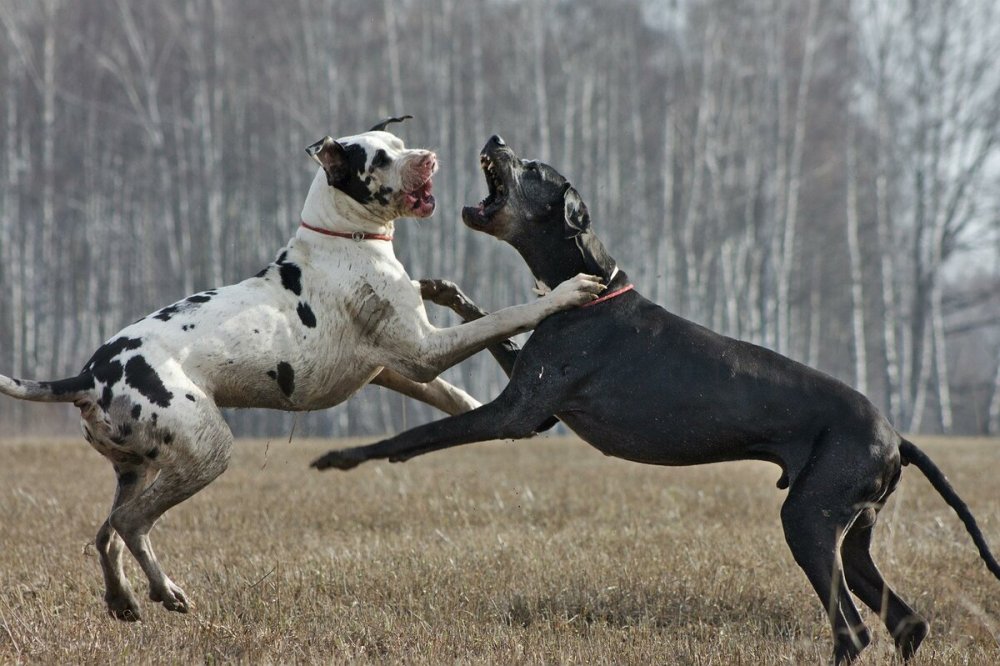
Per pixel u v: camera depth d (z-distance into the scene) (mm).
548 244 7871
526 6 36344
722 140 37562
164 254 39938
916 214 38406
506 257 36188
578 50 37188
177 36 36125
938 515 11453
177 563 9070
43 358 36281
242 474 14867
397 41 36906
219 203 36250
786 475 7039
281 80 36469
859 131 39719
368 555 9070
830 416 6957
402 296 7605
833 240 44281
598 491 13062
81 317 40594
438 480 13914
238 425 36188
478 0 35000
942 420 37469
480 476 14398
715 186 34969
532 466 16094
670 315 7523
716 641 7059
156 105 37812
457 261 33594
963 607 7883
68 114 38969
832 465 6805
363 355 7668
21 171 37406
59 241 40625
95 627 6973
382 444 7141
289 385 7379
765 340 34500
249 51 37062
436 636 6949
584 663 6543
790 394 7039
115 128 39031
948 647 6988
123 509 7098
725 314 37438
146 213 38250
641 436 7289
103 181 39219
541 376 7387
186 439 6918
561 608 7812
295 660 6461
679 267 38469
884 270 37312
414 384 8141
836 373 49156
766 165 36594
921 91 37938
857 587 7219
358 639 6969
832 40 39500
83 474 15055
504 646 6820
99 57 35562
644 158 38312
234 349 7117
